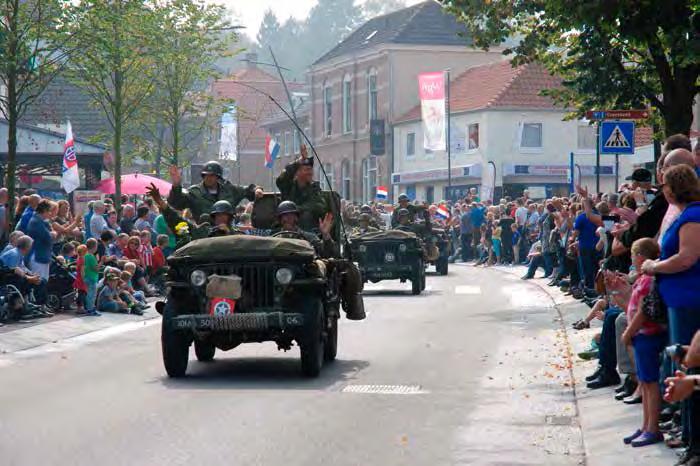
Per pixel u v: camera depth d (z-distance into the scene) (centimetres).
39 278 2292
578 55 2850
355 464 978
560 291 2952
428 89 6022
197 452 1022
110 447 1045
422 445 1063
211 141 9550
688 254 951
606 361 1370
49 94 6600
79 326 2202
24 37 3058
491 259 4559
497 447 1056
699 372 781
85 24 3222
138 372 1576
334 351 1688
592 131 6888
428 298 2942
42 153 4491
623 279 1267
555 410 1258
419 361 1686
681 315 962
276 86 11538
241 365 1655
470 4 2842
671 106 2586
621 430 1104
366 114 8300
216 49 5172
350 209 3628
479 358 1714
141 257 2809
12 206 2933
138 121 5284
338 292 1689
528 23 2933
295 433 1117
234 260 1492
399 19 8431
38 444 1061
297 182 1702
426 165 7488
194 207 1666
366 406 1280
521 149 6812
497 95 6831
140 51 4362
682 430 989
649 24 1902
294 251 1492
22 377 1533
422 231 3328
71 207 4444
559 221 3166
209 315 1469
